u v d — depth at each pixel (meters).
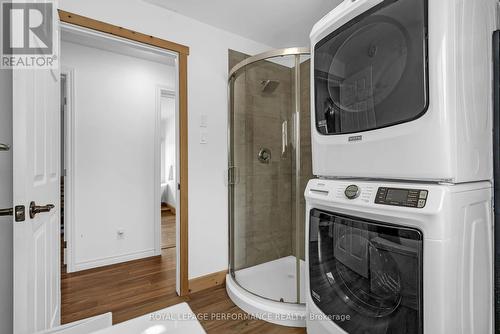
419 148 0.85
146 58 2.88
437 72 0.80
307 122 1.96
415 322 0.83
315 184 1.27
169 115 6.47
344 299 1.12
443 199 0.79
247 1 1.90
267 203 2.20
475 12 0.93
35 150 1.05
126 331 0.66
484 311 0.96
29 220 0.93
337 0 1.87
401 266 0.87
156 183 2.99
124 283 2.26
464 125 0.86
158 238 2.99
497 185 1.03
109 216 2.70
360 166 1.06
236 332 1.58
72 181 2.50
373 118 1.02
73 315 1.78
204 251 2.19
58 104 1.50
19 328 0.88
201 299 1.99
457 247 0.81
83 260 2.56
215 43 2.24
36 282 1.06
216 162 2.25
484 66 0.98
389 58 0.95
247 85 2.21
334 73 1.20
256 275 2.13
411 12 0.87
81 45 2.56
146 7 1.90
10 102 1.06
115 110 2.75
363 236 1.01
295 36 2.40
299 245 1.81
